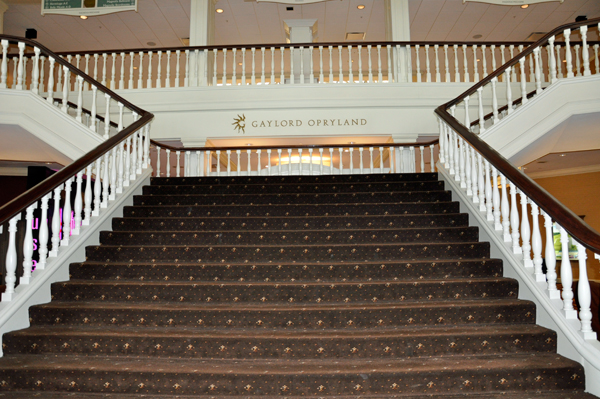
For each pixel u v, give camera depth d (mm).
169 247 3654
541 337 2590
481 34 11281
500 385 2314
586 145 6305
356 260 3594
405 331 2734
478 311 2854
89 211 3797
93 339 2660
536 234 2936
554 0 7605
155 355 2637
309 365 2475
